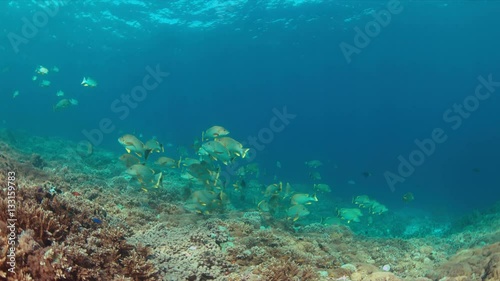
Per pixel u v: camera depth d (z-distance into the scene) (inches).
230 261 222.5
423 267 293.9
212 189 373.7
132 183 453.1
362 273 239.1
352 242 367.6
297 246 283.0
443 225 685.3
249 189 672.4
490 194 1392.7
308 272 214.1
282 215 453.4
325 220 426.6
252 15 1332.4
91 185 362.6
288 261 218.4
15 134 743.7
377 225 684.7
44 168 413.4
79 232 174.4
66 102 554.9
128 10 1358.3
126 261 167.0
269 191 406.6
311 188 969.5
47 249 141.1
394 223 706.2
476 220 544.1
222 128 372.8
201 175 368.8
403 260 319.9
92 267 154.4
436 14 1306.6
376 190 1395.2
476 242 346.6
